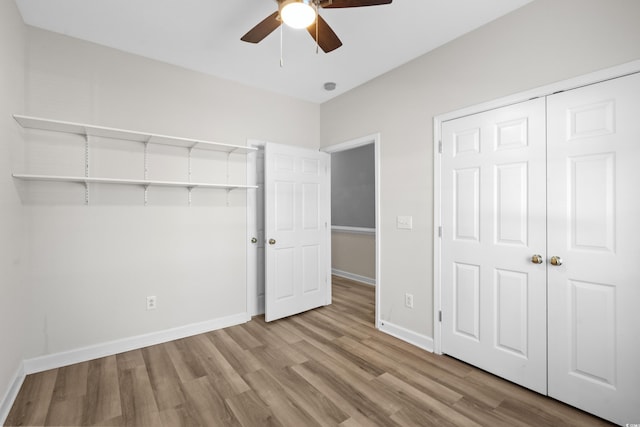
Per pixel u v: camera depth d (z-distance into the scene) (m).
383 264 2.99
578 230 1.81
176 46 2.53
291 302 3.42
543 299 1.95
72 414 1.77
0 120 1.76
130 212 2.60
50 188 2.27
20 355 2.09
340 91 3.47
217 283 3.08
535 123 1.98
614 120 1.68
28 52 2.21
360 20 2.16
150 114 2.71
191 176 2.92
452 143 2.43
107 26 2.24
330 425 1.69
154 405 1.85
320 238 3.74
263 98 3.40
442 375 2.20
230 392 1.99
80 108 2.40
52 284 2.28
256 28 1.74
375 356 2.48
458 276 2.40
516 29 2.05
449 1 1.96
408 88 2.77
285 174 3.38
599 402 1.73
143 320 2.66
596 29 1.73
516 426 1.68
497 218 2.16
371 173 4.98
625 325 1.65
